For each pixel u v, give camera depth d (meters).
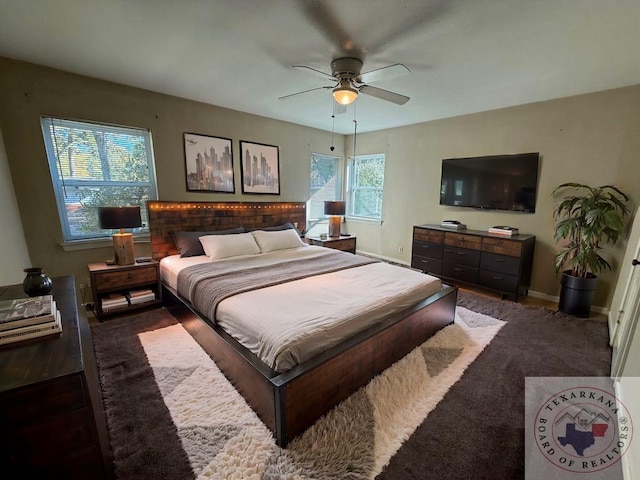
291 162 4.73
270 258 3.26
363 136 5.38
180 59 2.42
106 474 1.13
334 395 1.64
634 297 1.95
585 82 2.77
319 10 1.74
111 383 1.86
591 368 2.09
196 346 2.29
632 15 1.69
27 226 2.65
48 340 1.21
